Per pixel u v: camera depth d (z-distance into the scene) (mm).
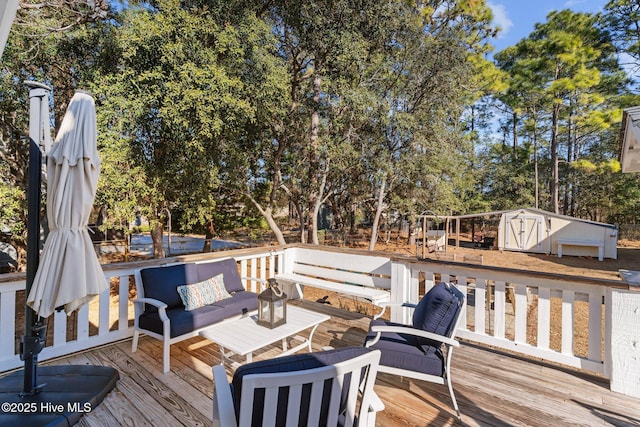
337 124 9008
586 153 19750
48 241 2014
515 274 2928
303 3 7383
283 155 10359
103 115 5457
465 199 17984
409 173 11141
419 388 2469
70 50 6633
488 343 3104
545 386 2500
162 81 5410
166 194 6852
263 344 2332
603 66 14977
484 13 13188
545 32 15250
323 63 8133
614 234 12398
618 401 2307
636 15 13320
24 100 6332
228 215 10492
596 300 2592
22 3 5715
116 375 2480
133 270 3299
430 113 10898
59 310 2084
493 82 15102
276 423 1131
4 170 6605
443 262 3398
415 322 2350
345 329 3652
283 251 4875
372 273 4141
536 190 17875
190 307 3033
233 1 6508
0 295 2564
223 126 6230
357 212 18172
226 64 6273
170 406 2182
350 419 1286
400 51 9867
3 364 2564
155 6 6316
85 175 2072
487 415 2137
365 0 7723
